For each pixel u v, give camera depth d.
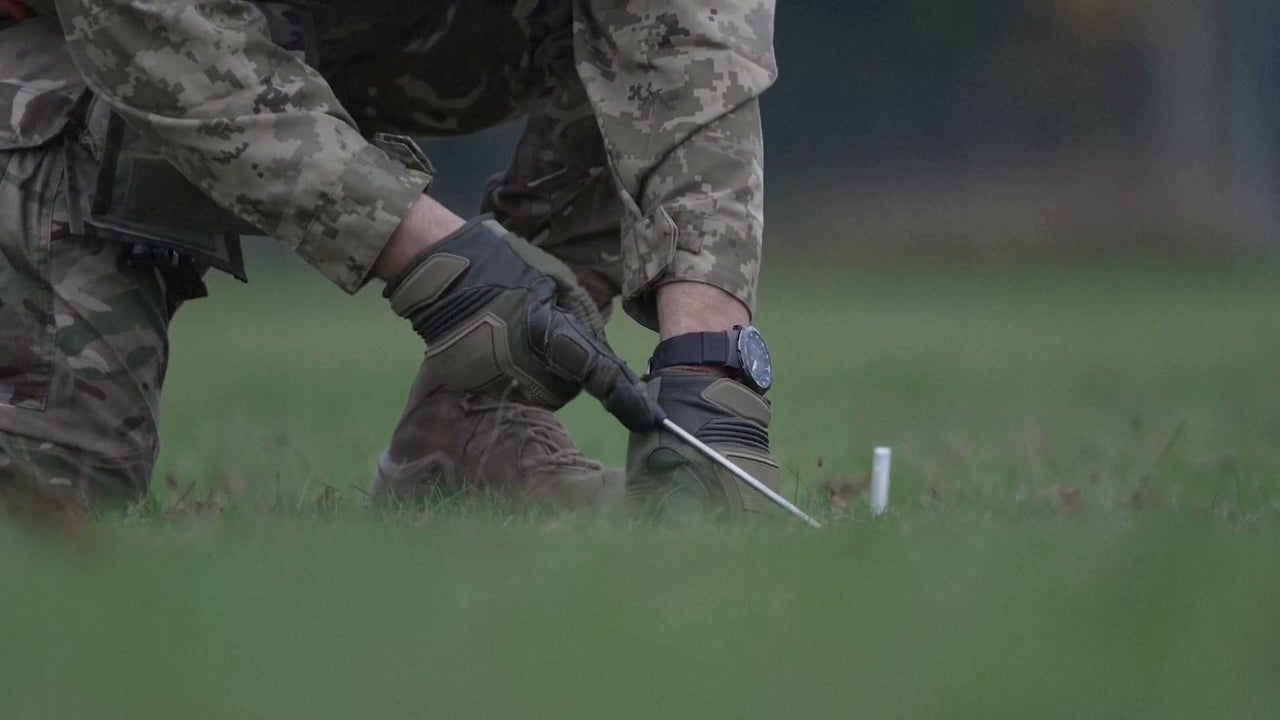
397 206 7.48
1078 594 4.49
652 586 4.60
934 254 72.12
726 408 7.75
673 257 7.88
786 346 32.59
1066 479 11.02
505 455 9.19
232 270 8.69
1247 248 72.81
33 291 8.44
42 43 8.56
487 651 3.79
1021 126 74.12
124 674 3.57
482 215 7.70
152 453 8.89
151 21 7.48
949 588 4.58
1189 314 42.09
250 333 39.91
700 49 7.99
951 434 16.17
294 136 7.53
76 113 8.43
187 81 7.51
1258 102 74.00
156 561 4.98
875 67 73.38
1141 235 73.12
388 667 3.63
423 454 9.33
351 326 42.19
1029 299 49.75
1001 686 3.55
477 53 9.48
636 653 3.78
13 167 8.41
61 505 6.57
